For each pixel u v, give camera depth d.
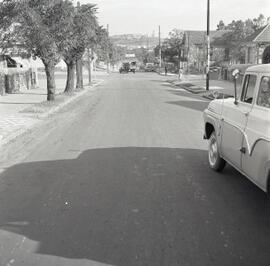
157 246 4.81
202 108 19.94
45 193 6.81
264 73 5.73
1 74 27.02
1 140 11.47
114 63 114.44
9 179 7.72
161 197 6.52
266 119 5.34
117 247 4.79
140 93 30.38
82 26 22.69
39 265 4.39
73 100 24.88
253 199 6.43
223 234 5.15
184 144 10.73
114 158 9.20
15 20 12.28
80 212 5.90
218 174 7.82
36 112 17.77
